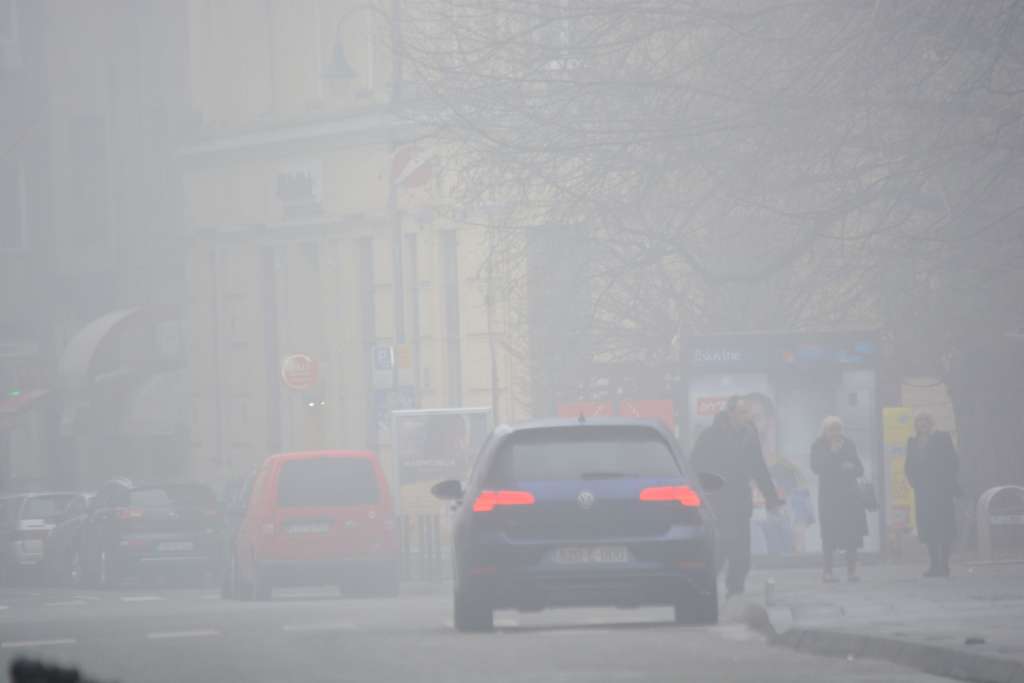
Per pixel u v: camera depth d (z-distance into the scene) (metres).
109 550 105.50
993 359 91.00
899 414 79.75
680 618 48.00
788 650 40.47
